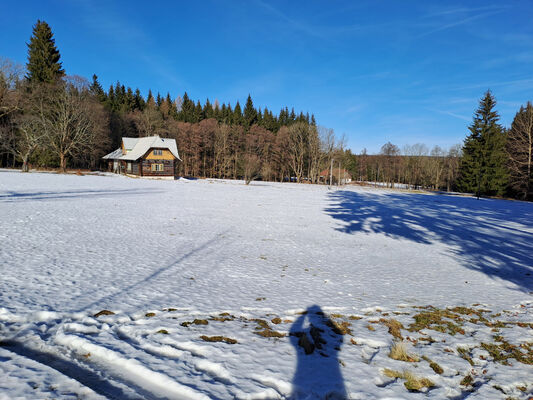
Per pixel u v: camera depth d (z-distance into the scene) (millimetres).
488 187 58844
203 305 6031
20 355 3828
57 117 51656
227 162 79000
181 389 3324
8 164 53094
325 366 4051
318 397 3412
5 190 22812
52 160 53219
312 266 10078
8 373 3434
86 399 3137
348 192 52844
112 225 14102
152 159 56875
